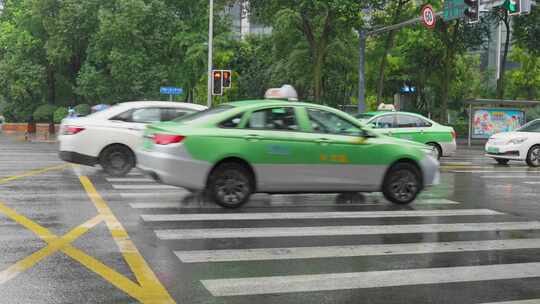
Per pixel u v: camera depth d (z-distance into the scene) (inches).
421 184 418.3
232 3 1363.2
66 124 539.2
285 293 209.6
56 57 1720.0
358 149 394.0
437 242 298.4
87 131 532.4
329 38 1341.0
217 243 284.4
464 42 1518.2
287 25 1203.2
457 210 398.9
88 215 347.9
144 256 256.5
